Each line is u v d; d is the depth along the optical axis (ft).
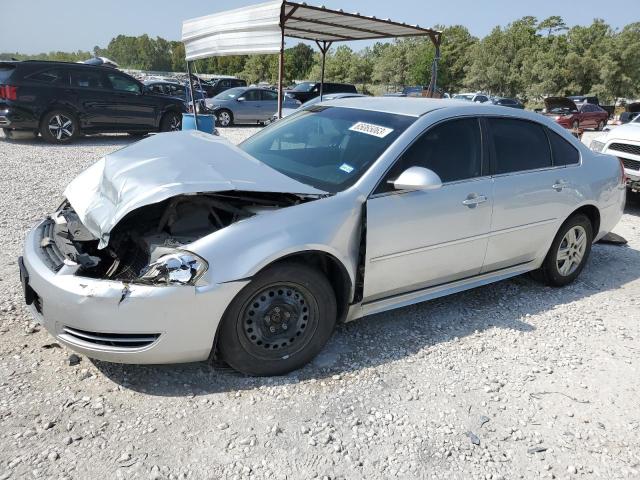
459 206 11.81
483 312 13.51
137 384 9.53
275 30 24.64
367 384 10.00
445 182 11.76
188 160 10.50
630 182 24.61
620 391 10.36
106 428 8.39
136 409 8.87
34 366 9.88
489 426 9.09
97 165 12.14
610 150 25.71
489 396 9.93
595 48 205.67
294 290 9.80
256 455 8.02
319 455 8.11
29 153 35.06
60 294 8.79
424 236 11.35
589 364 11.27
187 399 9.20
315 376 10.14
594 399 10.05
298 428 8.66
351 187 10.53
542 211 13.70
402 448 8.41
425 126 11.66
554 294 14.97
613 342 12.29
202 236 9.66
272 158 12.45
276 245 9.23
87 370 9.83
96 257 9.57
